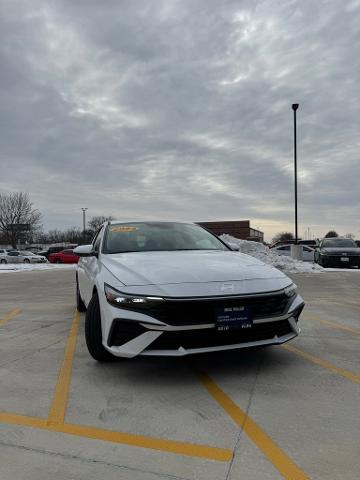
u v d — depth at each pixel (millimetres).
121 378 3969
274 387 3658
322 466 2422
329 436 2773
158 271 3961
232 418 3074
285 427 2914
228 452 2604
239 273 4000
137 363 4402
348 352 4750
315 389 3602
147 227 5770
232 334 3676
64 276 19203
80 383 3861
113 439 2799
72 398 3518
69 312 8039
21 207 63281
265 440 2740
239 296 3674
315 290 11234
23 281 16562
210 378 3910
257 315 3752
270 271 4266
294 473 2357
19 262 39812
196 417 3107
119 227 5754
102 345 4152
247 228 51344
